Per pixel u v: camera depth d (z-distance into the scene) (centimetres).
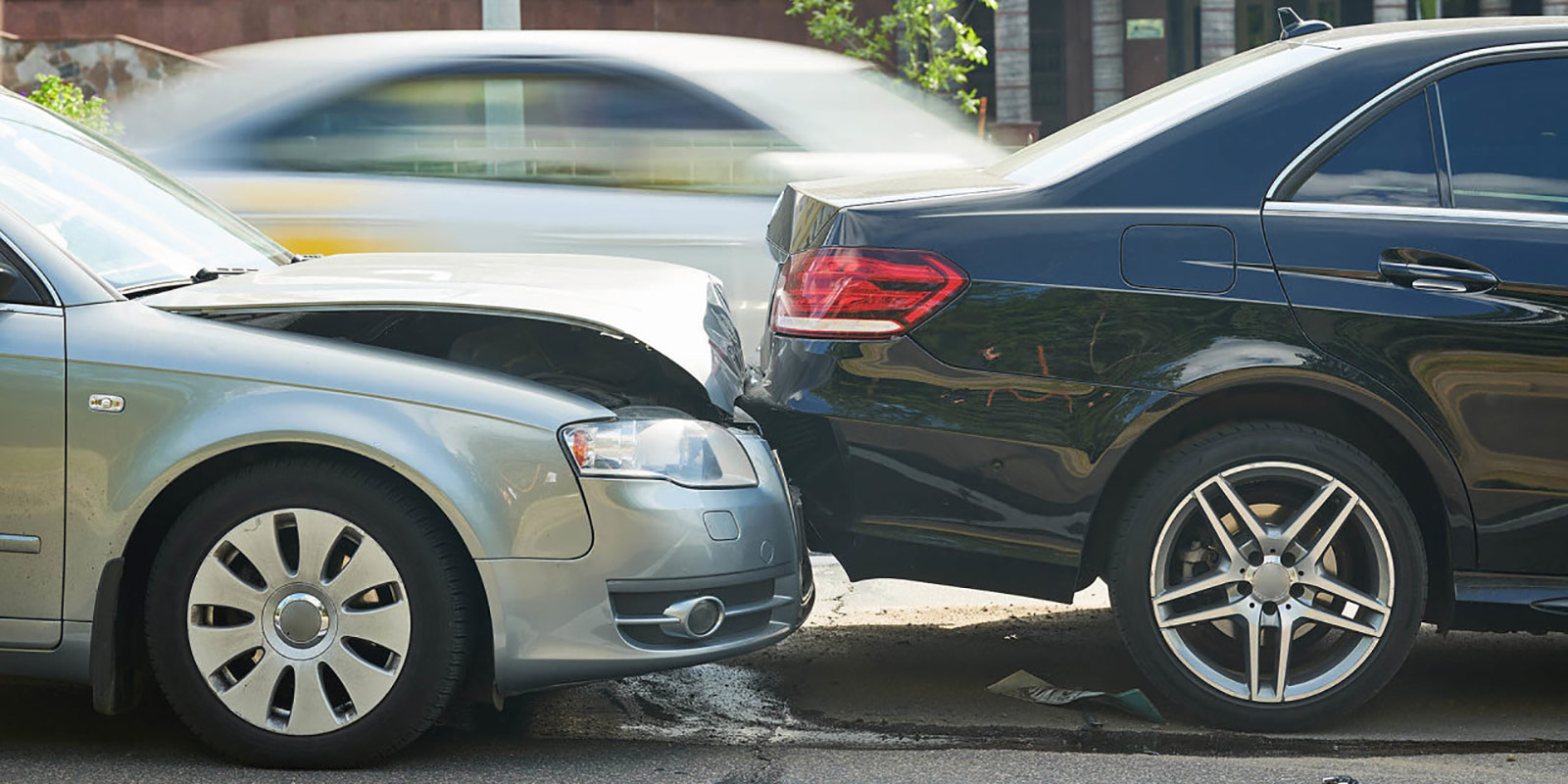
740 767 463
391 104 964
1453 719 514
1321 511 489
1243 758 477
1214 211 486
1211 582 489
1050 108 2964
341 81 969
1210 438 484
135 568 457
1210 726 500
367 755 450
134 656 459
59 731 489
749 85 985
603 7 2480
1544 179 493
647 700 532
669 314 493
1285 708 492
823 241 496
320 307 460
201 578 447
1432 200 490
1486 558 489
